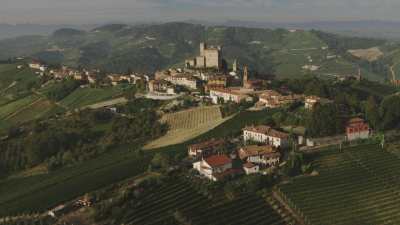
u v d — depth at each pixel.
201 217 161.25
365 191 183.00
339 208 172.38
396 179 192.38
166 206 167.50
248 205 170.50
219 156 196.12
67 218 169.88
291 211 170.25
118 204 171.00
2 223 175.12
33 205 191.38
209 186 179.38
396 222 166.62
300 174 193.38
